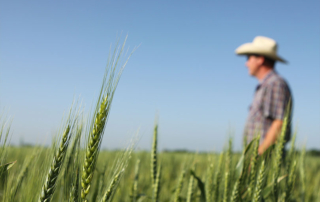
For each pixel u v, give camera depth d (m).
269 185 2.38
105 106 1.46
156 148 2.96
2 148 1.67
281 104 4.54
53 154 1.55
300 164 3.32
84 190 1.45
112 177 1.74
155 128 2.96
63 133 1.48
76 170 1.54
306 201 3.46
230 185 2.42
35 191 1.66
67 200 1.62
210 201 2.60
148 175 4.56
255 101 4.93
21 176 1.92
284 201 2.30
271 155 2.46
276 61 5.63
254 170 2.32
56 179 1.47
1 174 1.66
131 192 3.10
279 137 2.44
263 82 4.98
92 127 1.46
